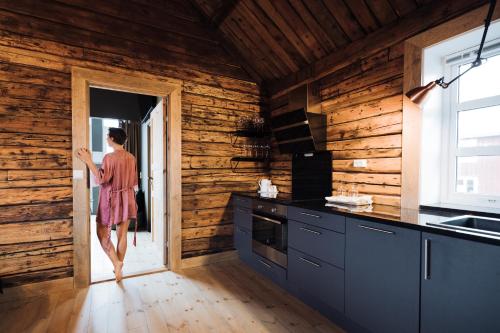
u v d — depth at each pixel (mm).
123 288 2672
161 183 3361
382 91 2375
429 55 2156
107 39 2793
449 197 2234
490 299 1214
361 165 2531
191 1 3229
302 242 2334
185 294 2561
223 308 2311
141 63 2961
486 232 1322
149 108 4676
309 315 2217
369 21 2361
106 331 1971
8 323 2057
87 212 2682
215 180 3447
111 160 2768
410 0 2072
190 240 3293
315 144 2889
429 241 1444
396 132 2256
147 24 3010
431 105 2246
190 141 3275
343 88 2744
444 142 2270
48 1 2549
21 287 2432
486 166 2053
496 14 1646
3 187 2385
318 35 2732
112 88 2883
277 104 3697
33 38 2484
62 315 2174
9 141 2400
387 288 1656
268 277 2943
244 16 2971
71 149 2629
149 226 5070
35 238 2498
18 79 2428
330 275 2059
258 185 3752
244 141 3650
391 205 2273
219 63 3465
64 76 2600
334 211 2012
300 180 3258
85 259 2666
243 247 3277
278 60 3303
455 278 1340
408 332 1547
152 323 2076
